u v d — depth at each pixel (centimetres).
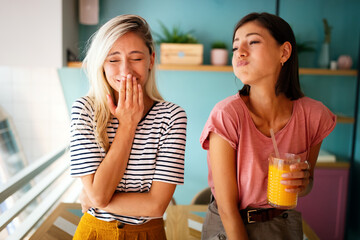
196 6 262
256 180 87
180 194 290
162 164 90
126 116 86
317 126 92
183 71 274
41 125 305
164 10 262
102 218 91
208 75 274
